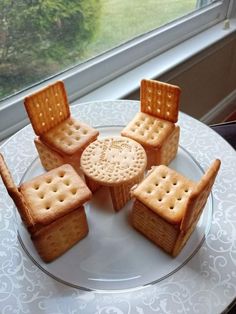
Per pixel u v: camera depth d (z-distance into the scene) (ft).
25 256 0.71
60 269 0.69
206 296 0.64
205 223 0.76
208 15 1.67
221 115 2.19
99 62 1.31
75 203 0.67
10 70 1.11
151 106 0.89
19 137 0.99
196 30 1.65
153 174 0.74
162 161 0.86
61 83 0.85
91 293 0.65
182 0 1.51
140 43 1.41
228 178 0.85
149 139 0.84
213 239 0.73
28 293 0.65
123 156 0.79
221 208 0.79
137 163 0.77
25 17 1.05
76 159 0.84
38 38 1.12
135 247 0.73
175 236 0.65
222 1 1.69
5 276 0.67
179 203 0.68
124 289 0.65
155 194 0.69
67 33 1.19
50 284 0.66
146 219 0.70
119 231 0.76
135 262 0.70
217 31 1.70
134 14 1.35
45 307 0.63
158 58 1.50
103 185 0.76
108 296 0.64
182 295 0.64
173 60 1.48
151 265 0.69
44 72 1.21
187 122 1.02
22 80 1.16
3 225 0.76
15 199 0.58
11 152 0.94
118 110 1.09
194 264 0.69
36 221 0.64
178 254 0.71
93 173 0.75
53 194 0.70
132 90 1.34
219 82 1.97
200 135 0.98
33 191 0.70
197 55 1.56
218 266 0.68
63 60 1.25
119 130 1.01
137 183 0.77
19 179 0.87
